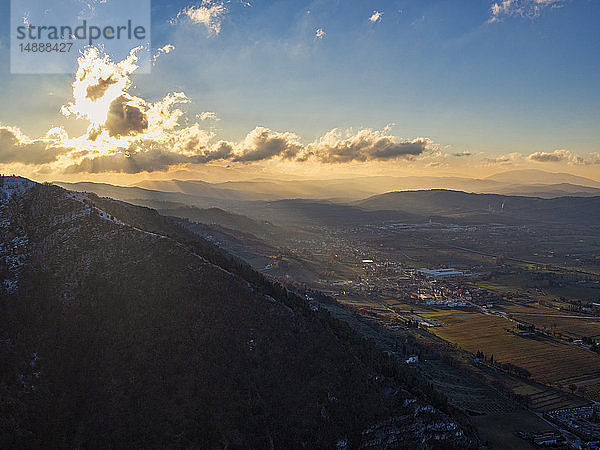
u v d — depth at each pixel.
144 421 128.25
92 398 134.00
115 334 149.12
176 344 146.50
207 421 129.88
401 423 146.12
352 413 142.62
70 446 124.12
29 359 140.12
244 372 144.38
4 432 120.00
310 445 133.00
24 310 153.62
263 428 132.75
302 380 147.50
